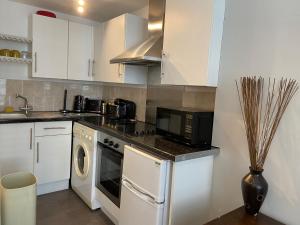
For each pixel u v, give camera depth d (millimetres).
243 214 1463
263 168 1496
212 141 1831
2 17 2668
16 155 2465
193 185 1698
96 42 3098
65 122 2750
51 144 2674
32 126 2529
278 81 1432
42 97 3143
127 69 2598
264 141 1455
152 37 2373
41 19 2754
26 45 2934
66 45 2967
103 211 2398
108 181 2205
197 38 1727
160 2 2307
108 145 2182
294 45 1361
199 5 1708
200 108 2059
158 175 1533
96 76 3133
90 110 3365
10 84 2895
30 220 1771
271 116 1457
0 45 2789
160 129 2029
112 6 2797
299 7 1332
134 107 2959
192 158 1608
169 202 1591
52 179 2725
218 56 1742
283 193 1413
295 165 1361
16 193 1687
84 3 2732
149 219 1605
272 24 1459
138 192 1705
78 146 2674
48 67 2861
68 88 3354
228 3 1697
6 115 2744
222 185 1765
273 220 1423
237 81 1654
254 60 1555
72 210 2422
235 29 1658
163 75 2035
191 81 1775
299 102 1343
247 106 1466
